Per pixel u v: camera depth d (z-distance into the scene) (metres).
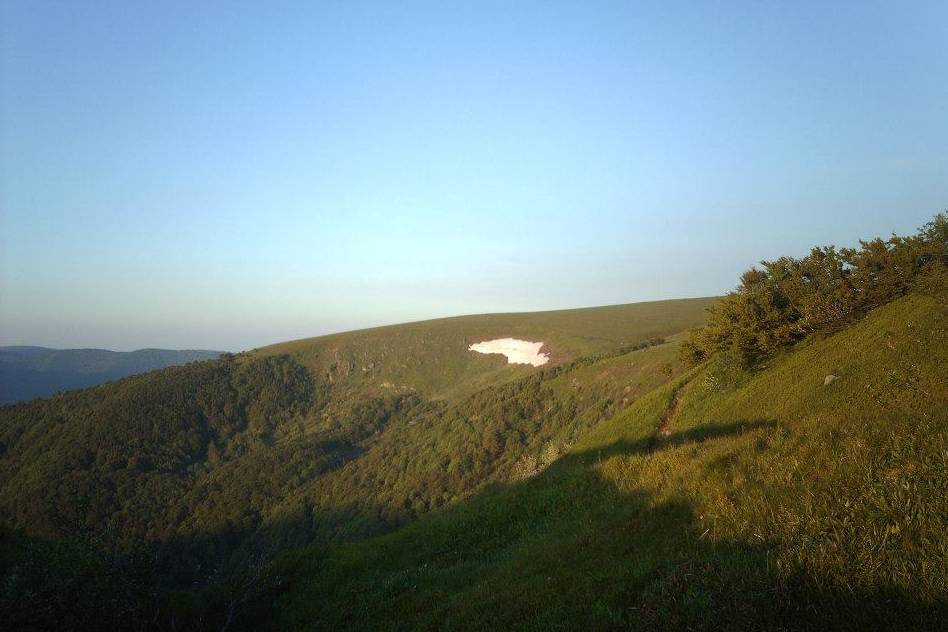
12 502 83.00
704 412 17.25
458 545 12.59
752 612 4.79
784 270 19.97
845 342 15.51
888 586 4.78
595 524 9.51
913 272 16.34
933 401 9.63
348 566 12.87
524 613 6.78
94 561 8.66
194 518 79.69
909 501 5.80
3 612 7.57
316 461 90.19
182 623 10.55
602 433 21.80
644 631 5.21
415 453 75.56
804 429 10.07
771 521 6.46
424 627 7.89
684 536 7.24
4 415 114.06
